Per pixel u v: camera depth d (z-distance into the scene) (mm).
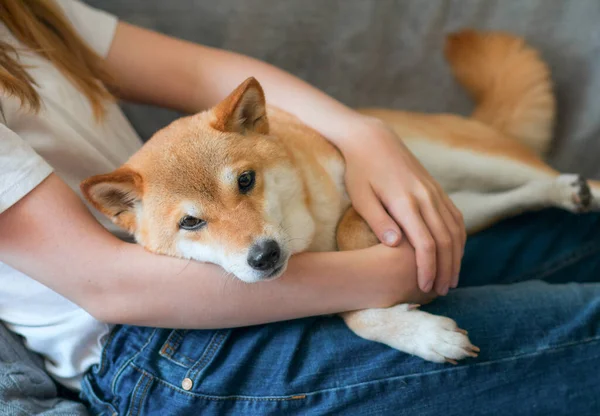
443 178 1438
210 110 1073
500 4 1718
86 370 1025
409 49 1738
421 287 966
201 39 1688
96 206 944
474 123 1519
